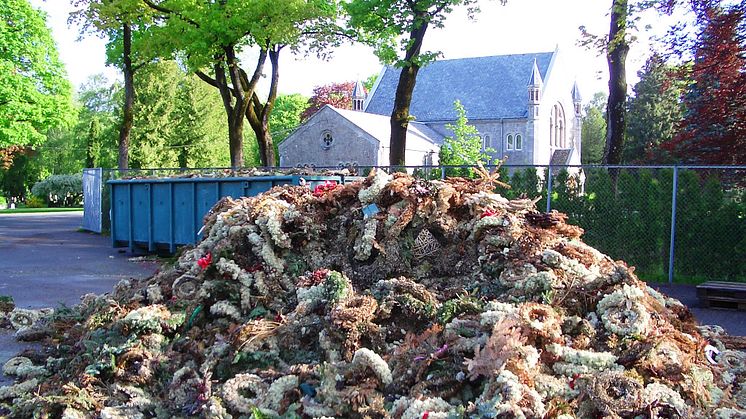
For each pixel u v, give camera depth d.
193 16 23.53
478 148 51.31
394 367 4.84
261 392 4.84
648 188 14.15
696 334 6.27
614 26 16.39
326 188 7.89
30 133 40.84
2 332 8.21
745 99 16.25
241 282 6.42
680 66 17.72
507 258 6.12
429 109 74.12
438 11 19.31
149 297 6.79
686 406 4.43
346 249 6.80
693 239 13.65
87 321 6.40
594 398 4.30
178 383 5.17
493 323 4.88
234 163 27.20
